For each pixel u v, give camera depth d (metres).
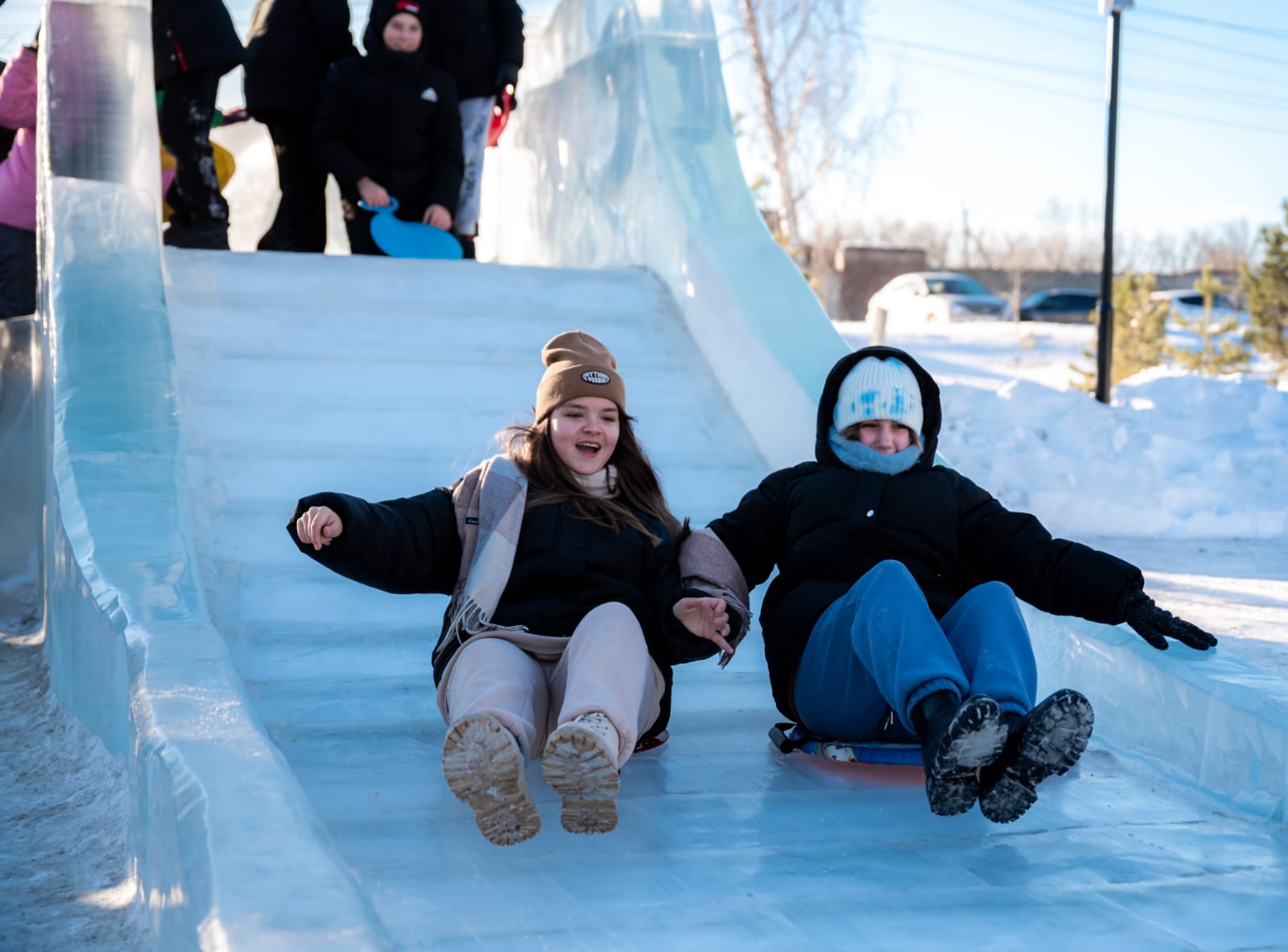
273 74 7.43
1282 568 7.45
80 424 3.81
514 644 2.79
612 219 6.64
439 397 4.88
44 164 5.12
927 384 3.36
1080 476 9.27
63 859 2.72
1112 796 3.07
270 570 3.85
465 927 2.21
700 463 4.82
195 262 5.37
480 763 2.36
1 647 5.00
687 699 3.65
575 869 2.47
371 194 6.62
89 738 3.38
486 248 9.03
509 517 2.88
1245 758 2.96
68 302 4.31
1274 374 19.98
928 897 2.41
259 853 1.89
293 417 4.58
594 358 3.09
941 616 3.07
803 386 4.59
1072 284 39.72
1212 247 54.44
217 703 2.44
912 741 3.02
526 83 8.09
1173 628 3.17
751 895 2.39
